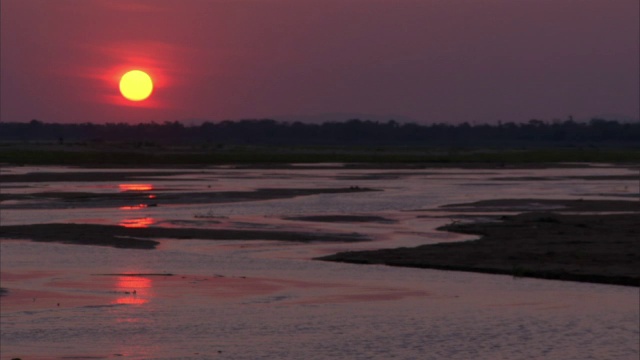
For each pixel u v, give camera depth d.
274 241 86.25
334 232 93.69
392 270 69.44
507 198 145.50
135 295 59.31
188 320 52.47
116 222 102.62
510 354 45.81
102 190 159.00
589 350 46.44
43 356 45.16
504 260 73.38
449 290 61.50
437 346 47.28
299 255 77.31
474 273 68.19
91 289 61.19
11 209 120.12
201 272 68.25
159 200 137.00
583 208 126.31
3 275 66.31
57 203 130.38
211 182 187.88
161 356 45.28
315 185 178.75
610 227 97.81
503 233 92.38
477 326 51.22
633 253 76.50
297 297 59.06
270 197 144.25
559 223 101.38
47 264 71.62
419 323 52.06
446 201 138.12
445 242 85.44
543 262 72.25
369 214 114.44
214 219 106.50
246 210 119.88
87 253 77.81
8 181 185.62
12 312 54.25
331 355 45.56
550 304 57.00
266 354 45.66
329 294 60.00
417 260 73.19
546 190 168.75
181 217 109.19
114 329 50.47
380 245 83.75
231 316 53.59
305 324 51.81
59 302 57.09
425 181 199.88
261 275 66.94
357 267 70.75
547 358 45.12
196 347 46.94
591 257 74.50
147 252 78.69
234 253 78.38
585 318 53.16
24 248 80.50
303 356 45.44
